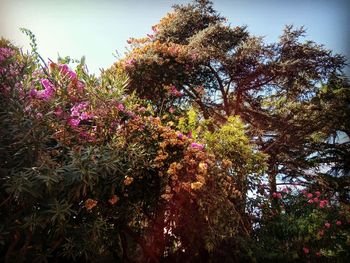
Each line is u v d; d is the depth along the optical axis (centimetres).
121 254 490
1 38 422
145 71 747
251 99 991
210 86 884
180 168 421
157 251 468
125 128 433
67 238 355
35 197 321
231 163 465
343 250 536
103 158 354
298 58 852
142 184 431
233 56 862
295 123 962
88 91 407
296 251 520
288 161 966
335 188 860
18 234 331
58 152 352
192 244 462
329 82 934
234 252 485
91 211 384
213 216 436
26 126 328
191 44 850
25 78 367
